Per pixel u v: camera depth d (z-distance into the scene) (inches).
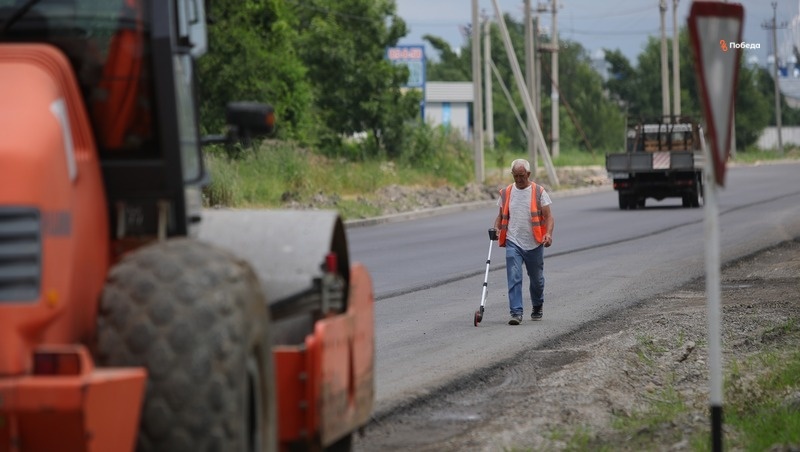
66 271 562.6
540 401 1127.0
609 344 1446.9
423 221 4092.0
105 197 639.1
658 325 1603.1
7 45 597.6
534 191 1694.1
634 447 944.3
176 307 560.7
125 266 576.7
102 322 563.5
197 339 556.7
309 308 730.2
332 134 6013.8
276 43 4800.7
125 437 536.1
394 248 2957.7
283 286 729.0
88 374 513.0
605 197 5703.7
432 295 2007.9
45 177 554.9
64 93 595.2
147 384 553.0
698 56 703.1
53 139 568.1
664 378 1270.9
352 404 780.0
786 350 1401.3
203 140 779.4
